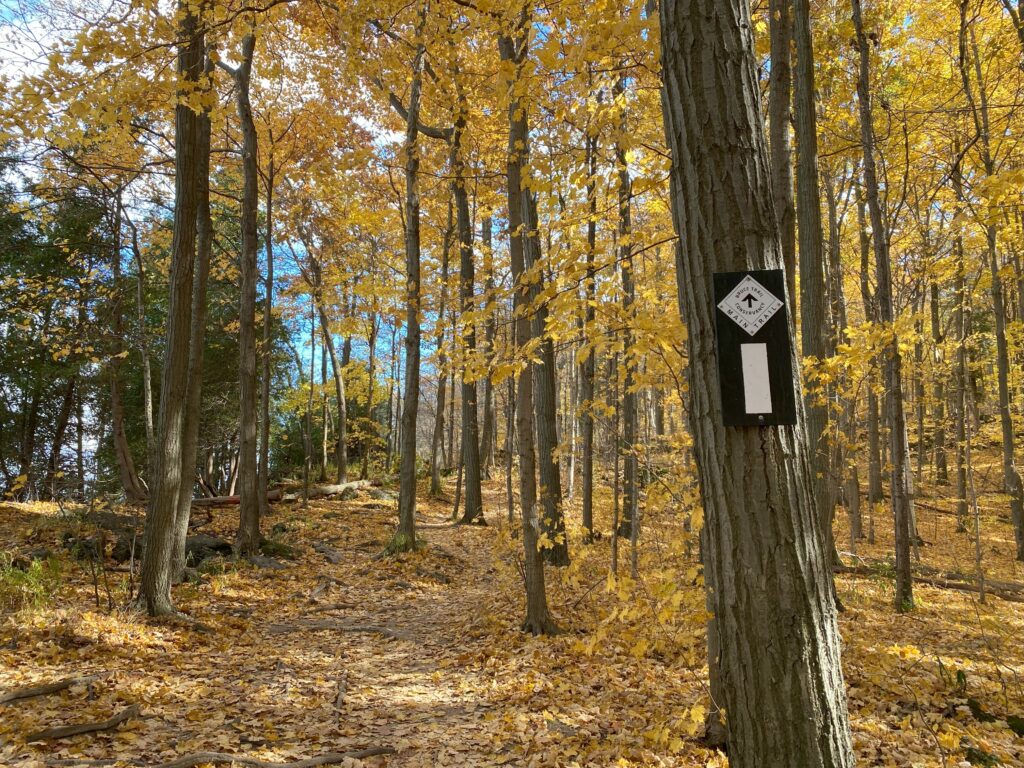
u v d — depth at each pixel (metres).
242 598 8.26
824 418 7.62
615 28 2.98
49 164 10.82
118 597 6.84
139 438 18.39
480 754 3.98
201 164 7.76
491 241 16.58
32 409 17.69
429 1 5.92
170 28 5.29
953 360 14.19
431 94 8.23
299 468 24.78
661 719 4.29
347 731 4.32
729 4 2.21
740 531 2.10
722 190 2.17
